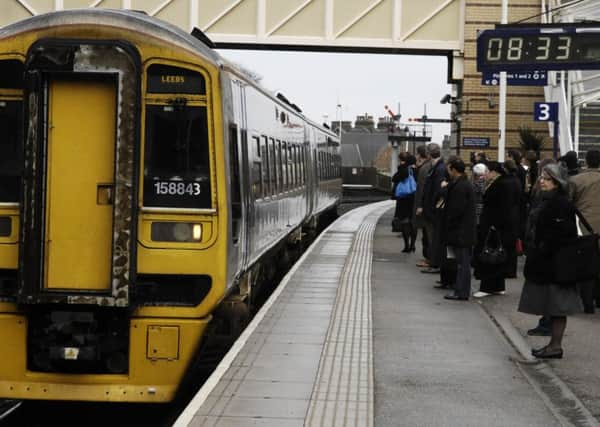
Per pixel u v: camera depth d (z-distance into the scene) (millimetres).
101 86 9703
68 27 9680
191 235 9852
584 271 10961
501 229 16125
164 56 9844
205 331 10172
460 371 10570
